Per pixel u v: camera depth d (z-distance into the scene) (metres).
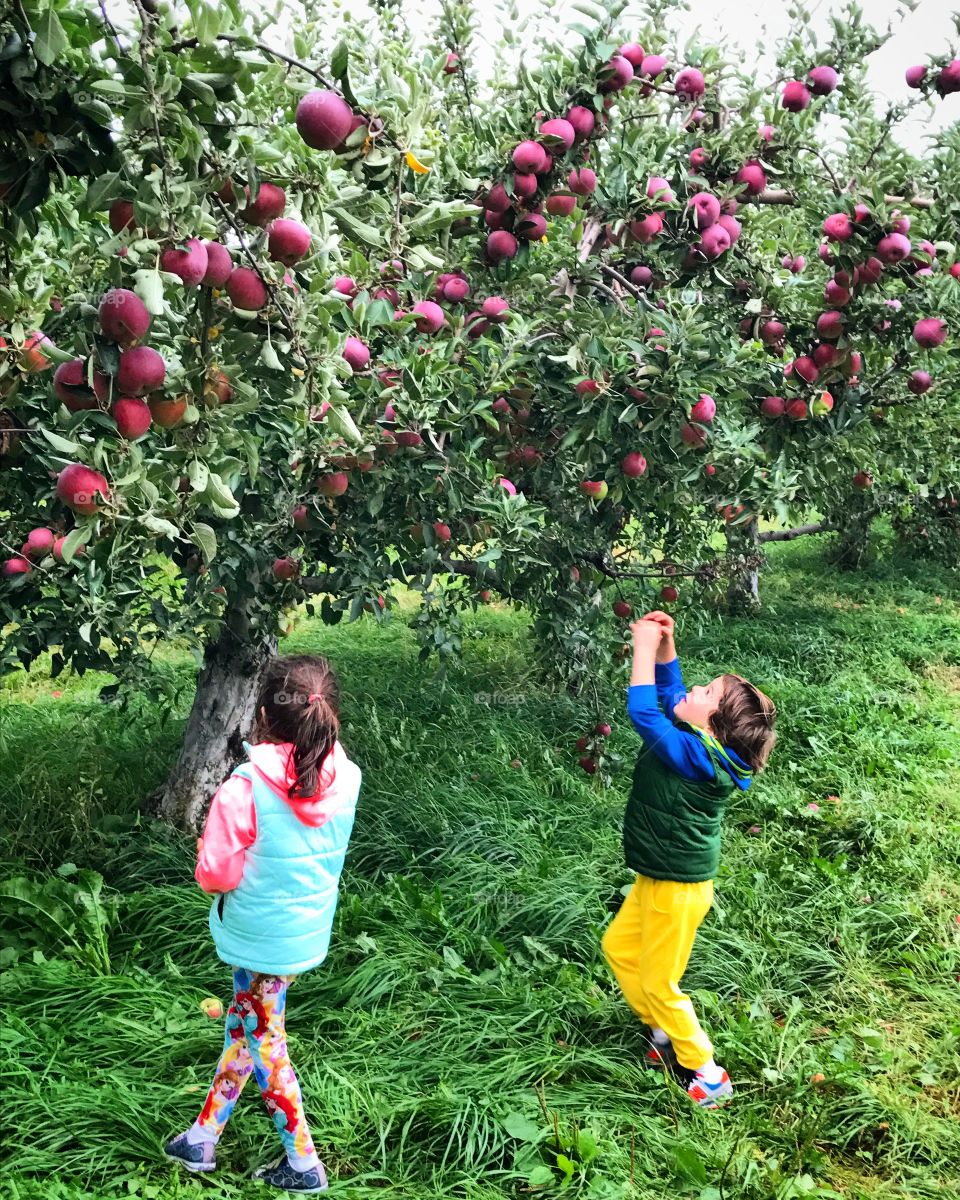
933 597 13.20
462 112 5.77
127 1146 2.88
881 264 4.54
